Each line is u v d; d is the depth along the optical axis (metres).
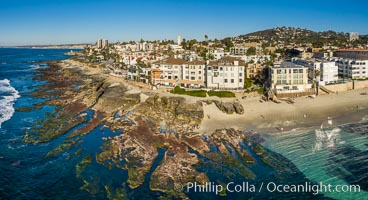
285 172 71.56
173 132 97.25
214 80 156.38
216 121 111.19
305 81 152.38
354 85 162.25
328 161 77.19
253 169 72.94
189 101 130.88
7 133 103.12
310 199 61.22
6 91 186.38
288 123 108.69
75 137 97.00
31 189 66.19
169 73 172.00
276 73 150.62
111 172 71.69
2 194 63.91
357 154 81.00
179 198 60.44
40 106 141.88
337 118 113.81
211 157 77.88
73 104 139.00
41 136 99.00
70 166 76.00
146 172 71.00
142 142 87.62
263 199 61.03
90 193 63.53
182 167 71.94
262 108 126.50
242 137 93.38
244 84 157.88
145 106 129.38
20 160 81.00
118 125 107.12
